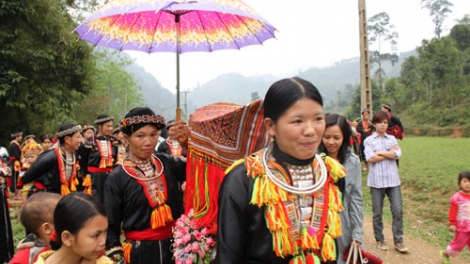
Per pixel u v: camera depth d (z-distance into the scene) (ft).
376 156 18.08
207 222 7.52
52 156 15.08
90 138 20.44
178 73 10.11
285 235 4.77
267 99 5.03
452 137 111.86
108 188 8.93
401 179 36.32
